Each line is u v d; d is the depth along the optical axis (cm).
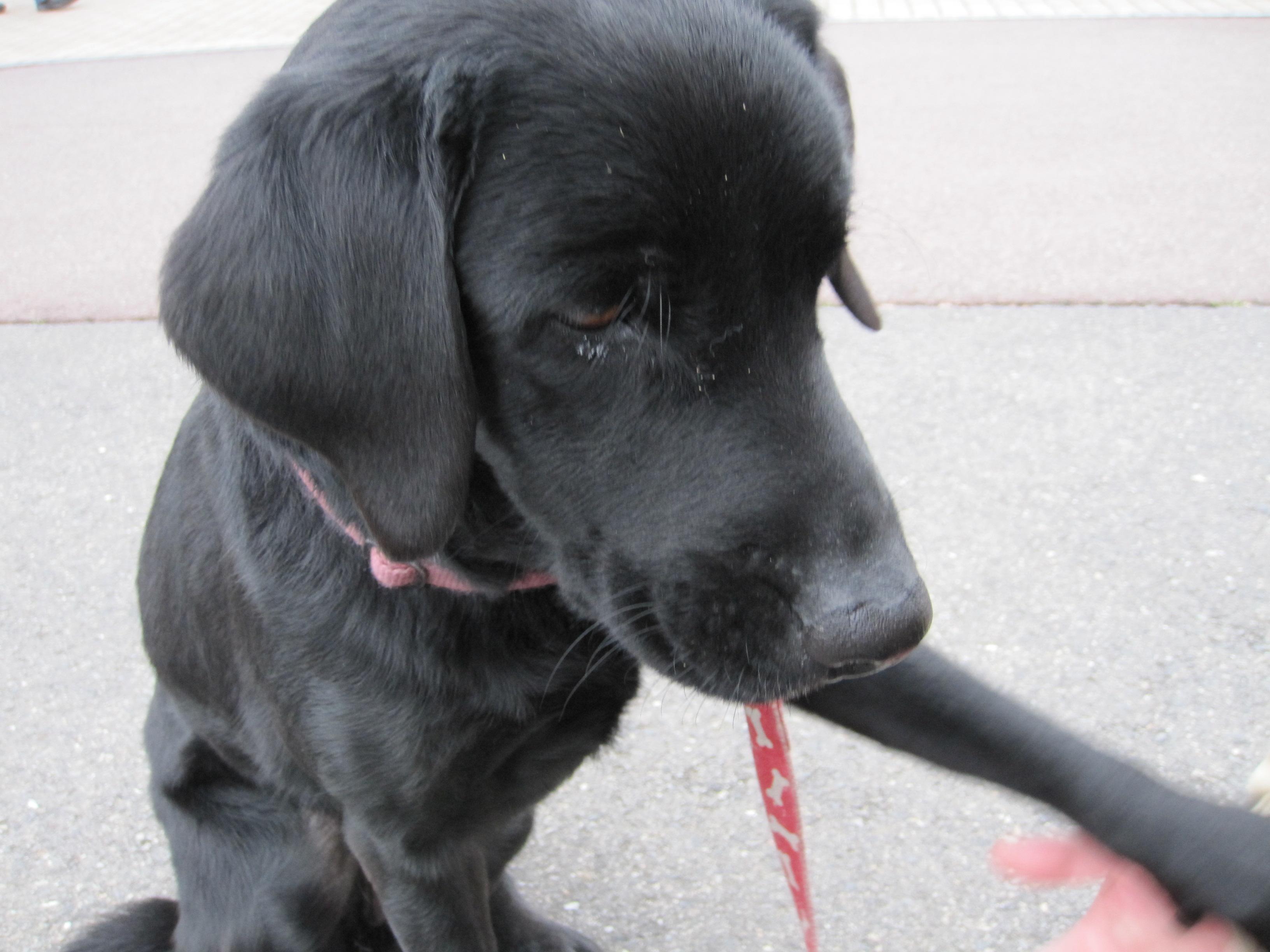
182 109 202
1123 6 236
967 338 106
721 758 69
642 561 40
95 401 108
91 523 91
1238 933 39
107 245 143
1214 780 63
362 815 47
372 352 36
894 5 247
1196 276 115
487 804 48
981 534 81
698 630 39
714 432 38
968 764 46
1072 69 190
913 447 91
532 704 46
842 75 48
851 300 53
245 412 37
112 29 276
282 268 36
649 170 36
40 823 68
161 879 65
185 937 56
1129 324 107
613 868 64
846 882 61
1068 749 44
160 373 112
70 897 64
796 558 38
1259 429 90
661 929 60
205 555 50
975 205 136
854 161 50
